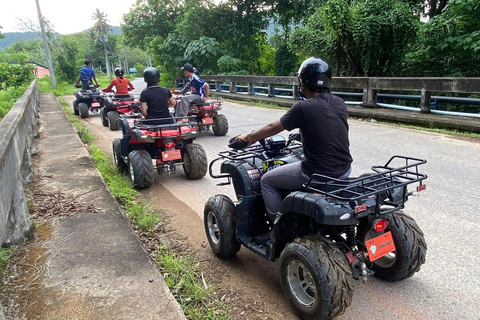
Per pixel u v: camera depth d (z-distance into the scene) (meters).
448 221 4.68
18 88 24.88
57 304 2.99
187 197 6.07
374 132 9.90
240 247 4.12
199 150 6.87
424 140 8.81
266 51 26.41
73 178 6.14
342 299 2.67
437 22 12.32
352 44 14.01
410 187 5.87
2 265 3.57
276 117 13.51
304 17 22.17
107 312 2.89
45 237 4.12
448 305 3.21
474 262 3.80
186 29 25.89
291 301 3.03
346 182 2.77
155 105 6.84
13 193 3.74
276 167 3.55
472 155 7.44
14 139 4.09
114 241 4.00
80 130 11.03
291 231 3.22
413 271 3.31
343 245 3.09
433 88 10.54
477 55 12.09
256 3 23.47
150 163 6.39
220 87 22.61
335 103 3.04
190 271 3.74
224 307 3.21
